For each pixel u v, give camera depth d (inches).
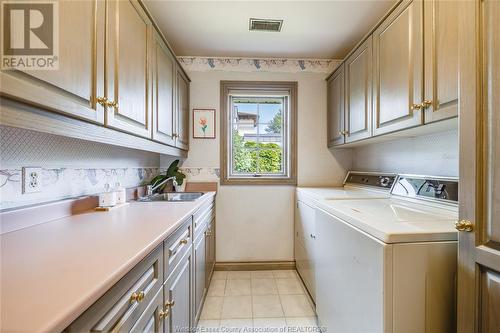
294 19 72.7
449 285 34.2
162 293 36.1
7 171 34.9
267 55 97.7
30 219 37.5
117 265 23.3
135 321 27.4
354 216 43.9
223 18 72.1
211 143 99.7
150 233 34.1
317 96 101.7
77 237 32.2
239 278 91.9
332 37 83.3
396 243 33.8
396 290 33.7
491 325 26.4
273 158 107.0
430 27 44.1
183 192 90.7
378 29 61.1
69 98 30.3
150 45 55.6
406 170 69.9
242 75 99.7
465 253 29.5
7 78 22.8
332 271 52.5
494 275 26.1
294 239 100.5
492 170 26.0
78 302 17.3
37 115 26.9
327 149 102.3
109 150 61.4
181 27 76.9
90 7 34.4
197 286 61.5
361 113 70.7
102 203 52.5
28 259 24.7
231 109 105.1
